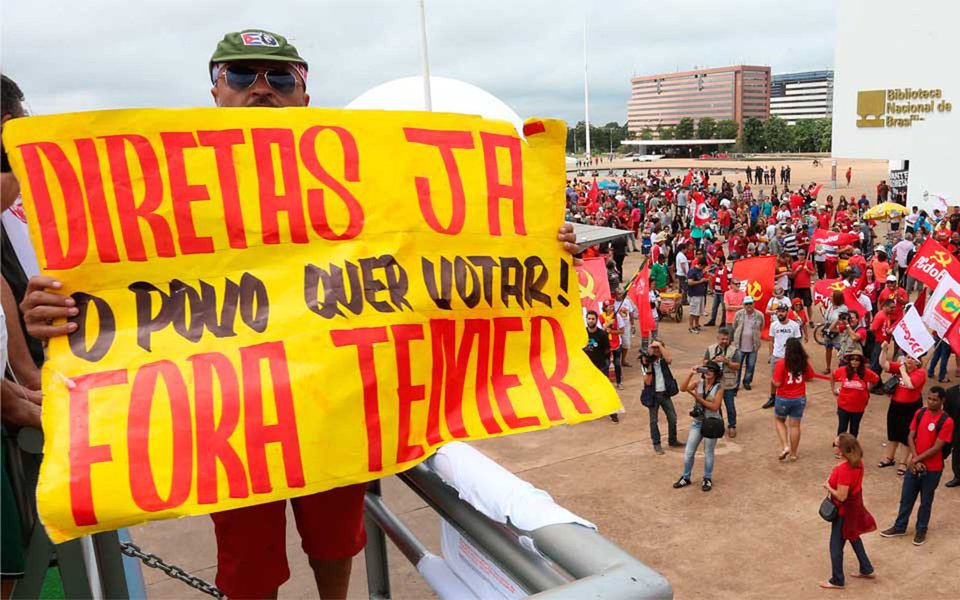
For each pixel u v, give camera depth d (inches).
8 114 62.3
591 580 36.6
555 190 73.9
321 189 64.4
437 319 66.4
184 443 56.4
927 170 1375.5
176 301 59.6
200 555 270.1
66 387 55.5
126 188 59.4
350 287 63.8
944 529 340.8
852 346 527.8
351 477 60.4
